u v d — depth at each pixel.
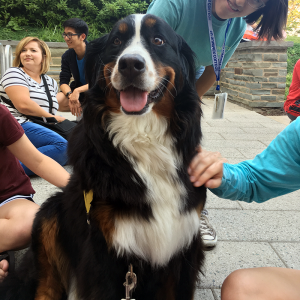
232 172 1.45
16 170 2.03
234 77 9.18
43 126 3.57
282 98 8.02
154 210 1.42
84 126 1.52
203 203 1.57
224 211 2.71
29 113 3.44
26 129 3.35
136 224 1.38
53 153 3.35
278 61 7.75
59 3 11.41
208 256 2.04
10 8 11.23
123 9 11.31
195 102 1.60
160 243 1.42
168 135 1.52
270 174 1.41
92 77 1.78
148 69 1.42
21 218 1.85
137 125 1.48
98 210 1.38
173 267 1.53
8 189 1.98
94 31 11.13
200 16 2.35
